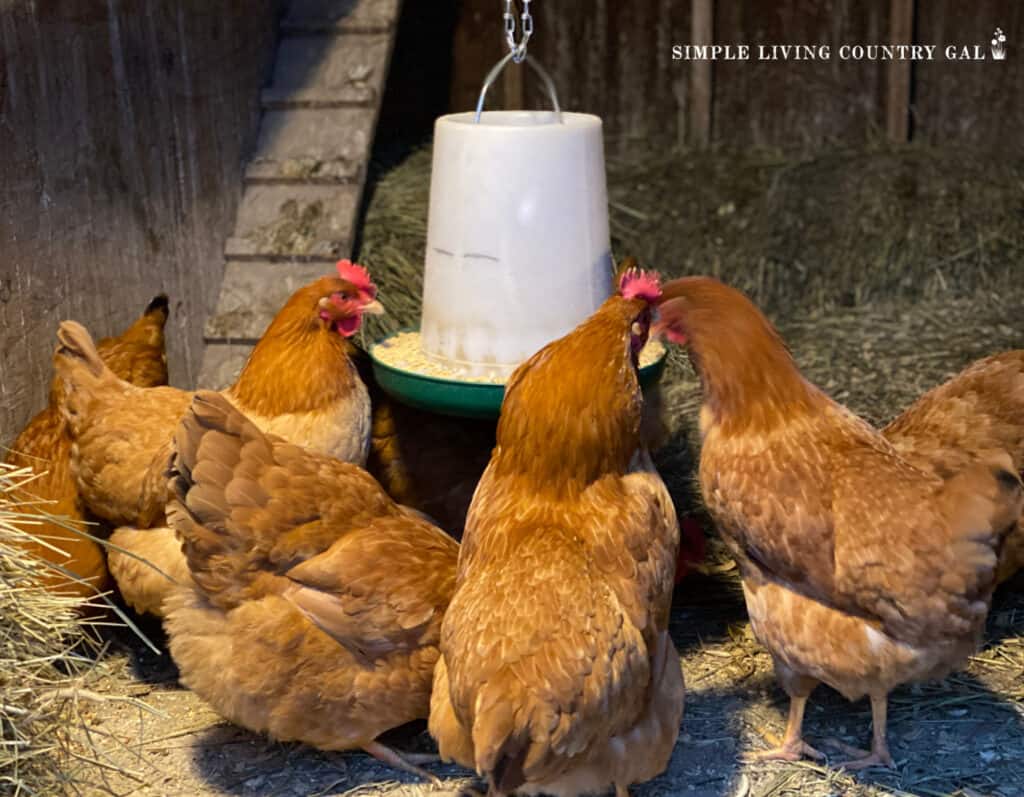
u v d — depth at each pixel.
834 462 1.26
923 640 1.22
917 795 1.28
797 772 1.32
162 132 1.72
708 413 1.32
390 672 1.28
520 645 1.10
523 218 1.42
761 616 1.30
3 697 1.21
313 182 1.91
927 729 1.38
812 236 2.21
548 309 1.44
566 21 2.37
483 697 1.08
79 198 1.58
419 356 1.52
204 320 1.82
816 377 1.98
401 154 2.26
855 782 1.30
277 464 1.28
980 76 2.35
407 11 2.34
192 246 1.79
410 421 1.60
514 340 1.44
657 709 1.20
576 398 1.21
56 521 1.32
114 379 1.47
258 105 1.96
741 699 1.43
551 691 1.08
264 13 1.97
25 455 1.48
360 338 1.84
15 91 1.47
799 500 1.25
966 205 2.23
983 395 1.44
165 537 1.38
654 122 2.41
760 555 1.28
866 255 2.21
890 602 1.22
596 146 1.46
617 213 2.20
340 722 1.29
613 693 1.12
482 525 1.23
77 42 1.56
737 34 2.37
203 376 1.78
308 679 1.27
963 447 1.43
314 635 1.26
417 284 1.93
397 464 1.60
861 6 2.33
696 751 1.35
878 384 1.96
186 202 1.78
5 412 1.50
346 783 1.32
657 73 2.38
